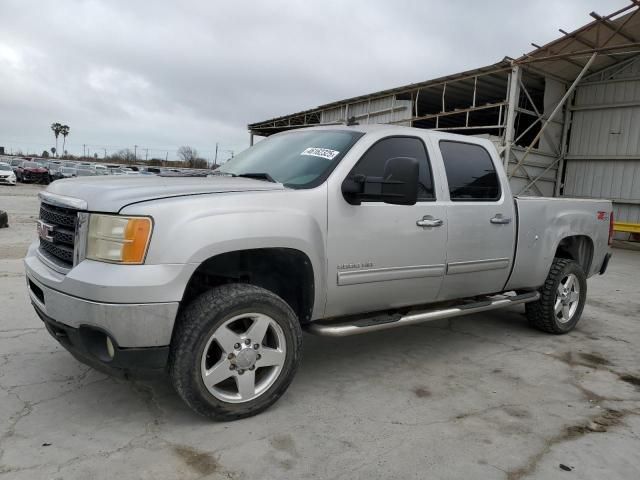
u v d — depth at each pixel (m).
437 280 4.14
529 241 4.87
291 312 3.27
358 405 3.51
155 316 2.78
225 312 2.98
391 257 3.79
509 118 15.16
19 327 4.82
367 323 3.73
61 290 2.89
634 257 12.67
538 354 4.75
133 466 2.67
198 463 2.73
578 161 17.27
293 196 3.30
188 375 2.93
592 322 6.03
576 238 5.58
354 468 2.75
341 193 3.53
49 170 39.62
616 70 16.27
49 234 3.31
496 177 4.66
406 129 4.08
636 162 16.00
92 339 2.90
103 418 3.17
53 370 3.86
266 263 3.49
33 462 2.67
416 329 5.40
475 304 4.57
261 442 2.96
